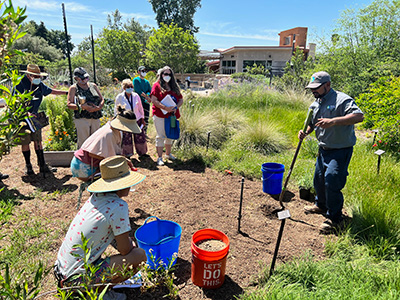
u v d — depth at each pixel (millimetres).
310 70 14547
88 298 2350
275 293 2539
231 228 3803
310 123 4035
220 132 7449
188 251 3320
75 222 2377
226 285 2834
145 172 5598
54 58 42781
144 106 7828
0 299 1634
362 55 12492
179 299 2645
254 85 13352
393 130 6297
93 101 5121
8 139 1497
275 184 4707
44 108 9672
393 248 3191
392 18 12367
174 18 48094
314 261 3146
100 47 33031
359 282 2719
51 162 5715
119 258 2436
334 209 3752
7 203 4137
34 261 3051
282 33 36562
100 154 3449
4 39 1266
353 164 5492
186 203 4414
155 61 32750
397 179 4840
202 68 38875
